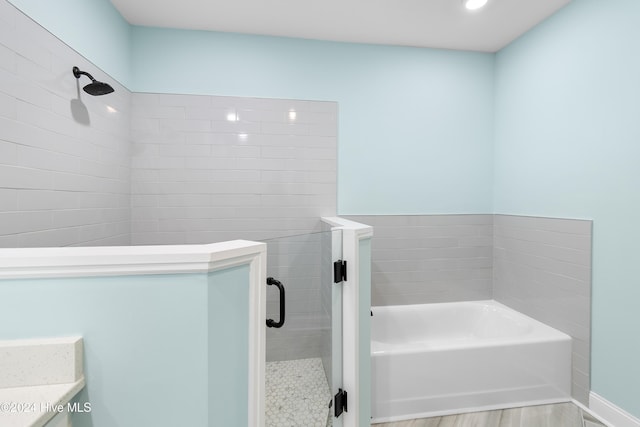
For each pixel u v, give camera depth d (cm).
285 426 123
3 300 74
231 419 88
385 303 255
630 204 160
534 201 222
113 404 78
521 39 234
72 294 75
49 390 71
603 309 175
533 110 222
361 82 247
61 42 146
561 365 193
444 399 182
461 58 259
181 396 80
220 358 84
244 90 233
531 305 226
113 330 77
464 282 263
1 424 62
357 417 144
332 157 245
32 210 131
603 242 174
